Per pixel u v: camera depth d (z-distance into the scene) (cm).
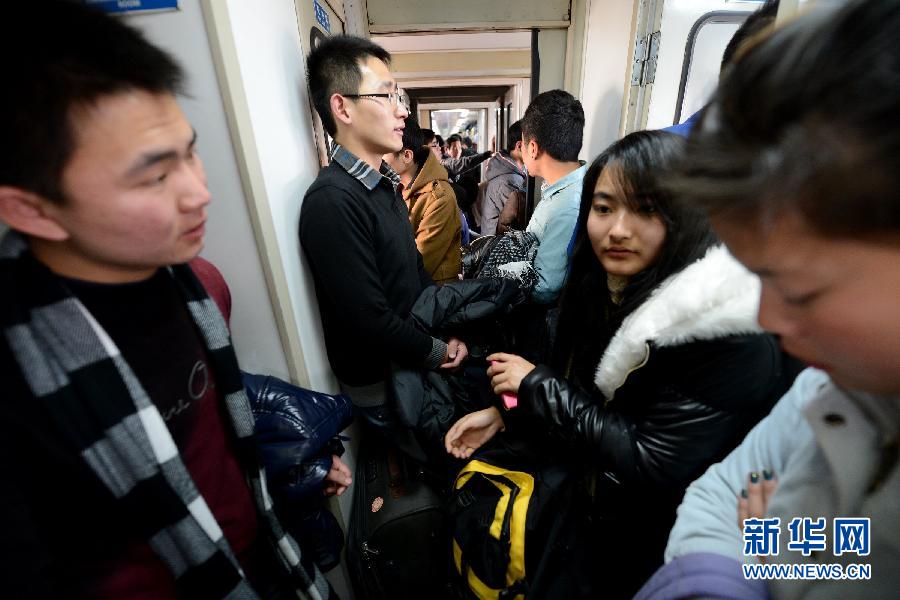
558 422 72
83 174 32
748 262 24
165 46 60
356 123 95
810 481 37
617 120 174
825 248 20
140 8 58
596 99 198
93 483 39
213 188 69
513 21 216
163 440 42
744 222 22
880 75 16
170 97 36
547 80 231
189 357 50
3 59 27
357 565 104
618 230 65
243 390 57
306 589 67
